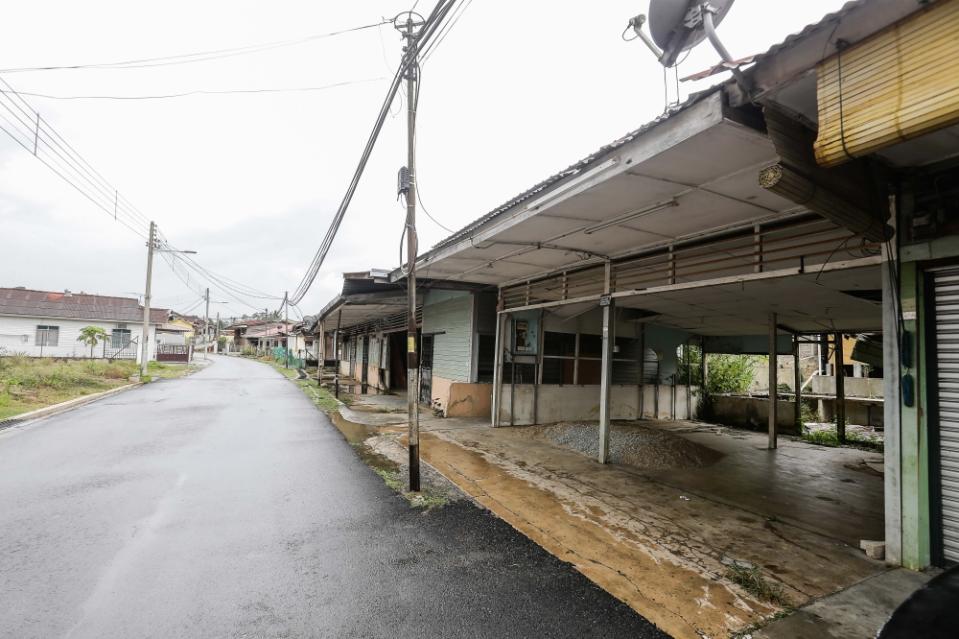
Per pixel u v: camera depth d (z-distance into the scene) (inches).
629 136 135.4
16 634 97.7
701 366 523.8
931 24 82.7
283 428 353.7
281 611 109.6
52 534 149.9
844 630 104.2
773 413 338.0
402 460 259.1
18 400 436.5
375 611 110.4
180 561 133.5
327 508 179.9
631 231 211.5
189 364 1192.2
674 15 123.0
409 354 208.4
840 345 384.5
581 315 416.5
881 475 260.8
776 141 108.3
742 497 206.7
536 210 187.5
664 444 285.4
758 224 183.2
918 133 85.0
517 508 183.0
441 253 287.3
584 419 413.1
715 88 110.4
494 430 356.5
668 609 112.7
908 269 133.0
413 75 220.2
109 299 1214.3
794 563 138.3
